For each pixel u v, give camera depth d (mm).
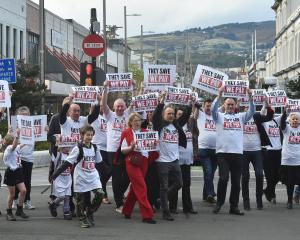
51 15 53219
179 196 15125
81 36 66500
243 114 12375
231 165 12281
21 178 11664
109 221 11547
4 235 10133
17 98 26938
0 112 12883
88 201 10984
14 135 11617
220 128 12273
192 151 12516
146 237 9984
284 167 13203
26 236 10047
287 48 80938
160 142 11672
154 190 12430
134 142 11414
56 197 11961
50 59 50844
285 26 80938
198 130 13422
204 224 11227
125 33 58781
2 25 42094
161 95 11805
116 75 13695
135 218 11898
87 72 20609
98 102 12414
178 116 12188
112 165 12766
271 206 13500
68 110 12289
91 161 10961
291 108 14289
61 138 11852
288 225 11164
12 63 18234
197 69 13438
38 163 23250
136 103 12898
